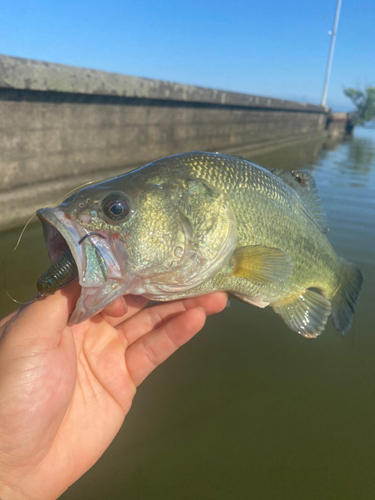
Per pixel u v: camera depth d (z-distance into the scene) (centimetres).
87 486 23
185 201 23
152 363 25
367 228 68
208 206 23
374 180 110
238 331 39
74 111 66
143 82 80
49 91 59
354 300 36
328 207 81
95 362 24
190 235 23
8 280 42
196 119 109
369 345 37
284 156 150
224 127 129
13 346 19
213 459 25
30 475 20
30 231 56
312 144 212
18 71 53
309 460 25
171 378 32
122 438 26
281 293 30
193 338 37
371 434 27
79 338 24
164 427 27
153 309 27
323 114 282
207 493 23
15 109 55
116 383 25
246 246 25
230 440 27
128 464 25
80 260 19
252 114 153
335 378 33
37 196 59
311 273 31
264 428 28
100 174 72
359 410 30
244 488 23
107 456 25
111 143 76
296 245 29
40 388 19
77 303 19
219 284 25
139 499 23
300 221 30
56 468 21
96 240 21
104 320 26
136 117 82
